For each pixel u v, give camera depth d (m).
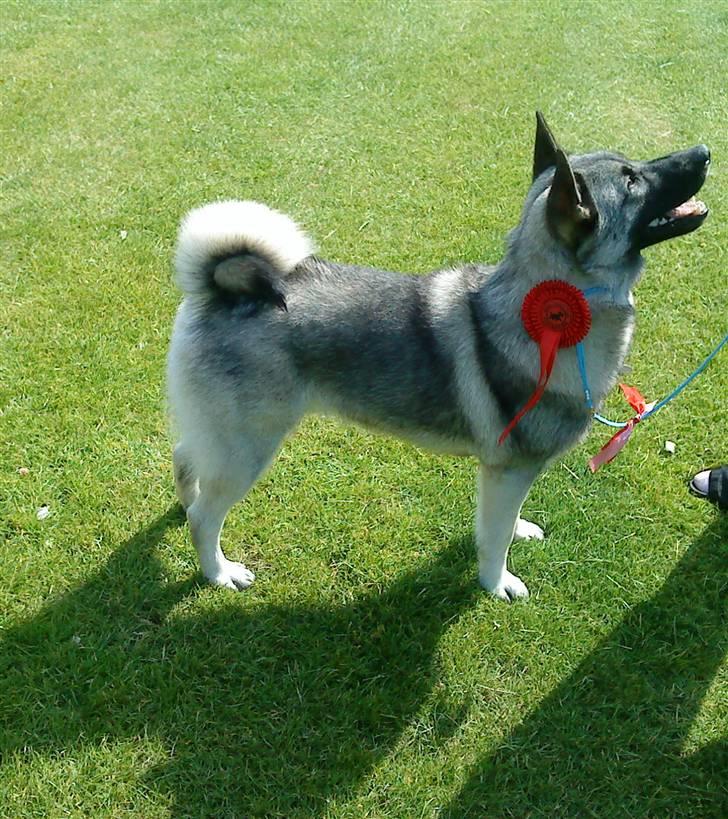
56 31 3.19
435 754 1.33
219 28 3.23
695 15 3.34
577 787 1.30
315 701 1.38
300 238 1.33
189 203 2.26
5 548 1.54
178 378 1.37
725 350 1.86
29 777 1.29
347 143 2.53
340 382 1.37
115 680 1.38
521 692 1.39
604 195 1.24
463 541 1.58
